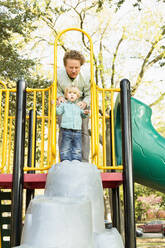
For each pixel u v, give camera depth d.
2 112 9.80
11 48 10.29
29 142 4.73
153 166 4.21
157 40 11.73
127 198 2.79
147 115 4.52
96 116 3.42
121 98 3.06
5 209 4.41
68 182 2.51
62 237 1.94
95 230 2.42
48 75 12.02
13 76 9.79
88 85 3.92
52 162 3.05
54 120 3.15
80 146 3.49
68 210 2.01
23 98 3.03
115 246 2.26
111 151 4.70
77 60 3.55
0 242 4.17
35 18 11.09
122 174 2.95
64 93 3.80
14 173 2.83
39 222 1.98
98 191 2.60
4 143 3.35
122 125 2.99
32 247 1.91
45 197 2.36
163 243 13.95
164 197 18.41
